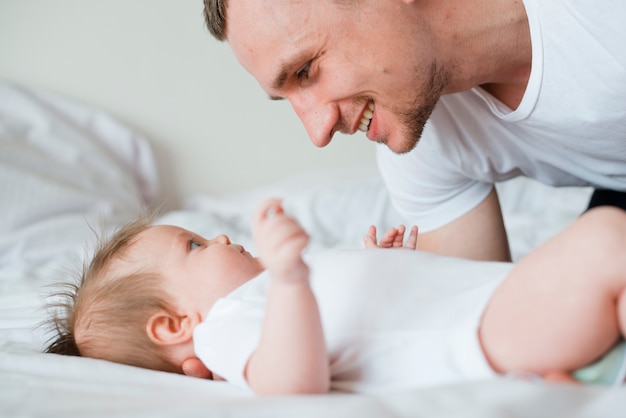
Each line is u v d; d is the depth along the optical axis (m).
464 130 1.39
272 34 1.14
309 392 0.84
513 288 0.82
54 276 1.92
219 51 2.90
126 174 2.71
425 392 0.73
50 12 2.79
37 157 2.52
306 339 0.83
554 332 0.79
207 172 2.94
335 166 2.99
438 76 1.20
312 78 1.18
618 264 0.77
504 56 1.21
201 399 0.88
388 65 1.15
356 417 0.69
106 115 2.79
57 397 0.89
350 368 0.89
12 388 0.94
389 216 2.45
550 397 0.69
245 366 0.89
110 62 2.84
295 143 2.97
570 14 1.12
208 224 2.29
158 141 2.90
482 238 1.52
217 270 1.10
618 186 1.38
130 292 1.11
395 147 1.25
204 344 0.97
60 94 2.82
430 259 0.99
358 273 0.96
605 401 0.68
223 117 2.93
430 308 0.90
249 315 0.95
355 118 1.21
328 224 2.46
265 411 0.73
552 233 2.01
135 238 1.18
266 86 1.20
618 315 0.78
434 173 1.46
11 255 2.20
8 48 2.78
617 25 1.10
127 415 0.76
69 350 1.16
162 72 2.88
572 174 1.40
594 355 0.80
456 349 0.84
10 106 2.65
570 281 0.79
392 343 0.88
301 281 0.83
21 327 1.32
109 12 2.82
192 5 2.85
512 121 1.28
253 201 2.81
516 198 2.43
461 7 1.17
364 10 1.13
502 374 0.83
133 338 1.10
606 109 1.17
